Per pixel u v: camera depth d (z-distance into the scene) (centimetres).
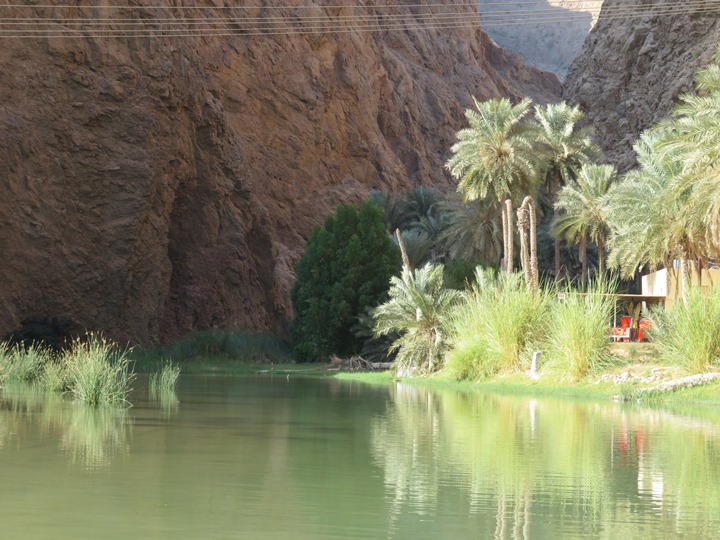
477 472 1282
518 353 3622
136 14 6762
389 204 8238
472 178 5359
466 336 3916
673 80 10731
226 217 7644
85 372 2375
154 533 884
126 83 6519
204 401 2559
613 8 12144
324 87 10244
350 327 6506
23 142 6053
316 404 2511
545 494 1131
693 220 3297
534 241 4678
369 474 1252
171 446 1491
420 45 13925
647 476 1269
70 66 6369
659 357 3222
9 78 6150
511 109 5281
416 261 6775
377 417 2095
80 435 1609
